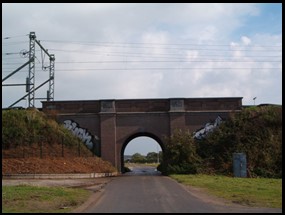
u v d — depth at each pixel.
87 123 50.22
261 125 47.03
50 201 17.70
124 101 50.62
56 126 46.81
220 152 45.81
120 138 50.00
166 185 27.48
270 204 17.28
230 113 49.28
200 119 50.22
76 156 44.34
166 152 46.25
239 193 21.75
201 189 24.41
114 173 46.28
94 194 21.62
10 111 44.94
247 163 42.16
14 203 16.88
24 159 38.56
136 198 19.16
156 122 50.41
